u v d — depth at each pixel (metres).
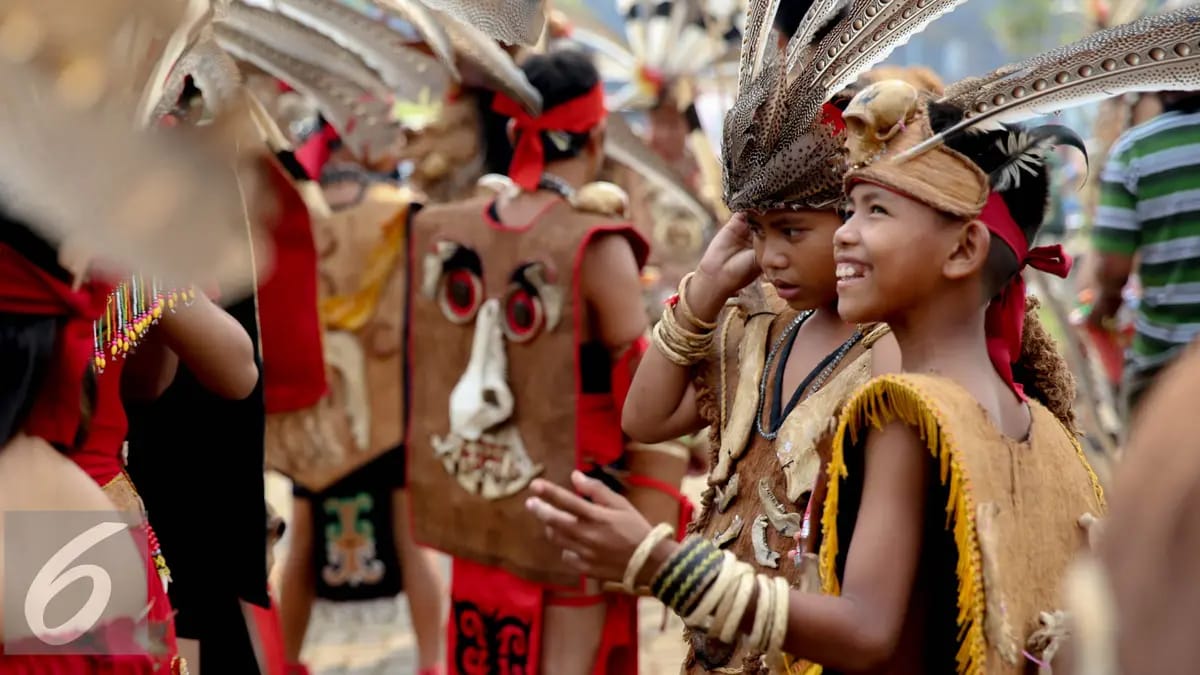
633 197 10.31
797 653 3.57
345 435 8.59
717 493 4.68
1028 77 3.69
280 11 5.52
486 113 7.66
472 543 7.40
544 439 7.10
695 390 4.93
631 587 3.71
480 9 4.77
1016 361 4.25
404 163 8.82
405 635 10.20
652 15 11.95
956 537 3.47
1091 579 2.25
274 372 7.04
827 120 4.13
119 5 3.30
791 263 4.27
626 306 7.02
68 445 4.24
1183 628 2.10
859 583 3.55
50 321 3.96
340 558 8.76
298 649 8.89
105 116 3.31
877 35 4.00
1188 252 8.56
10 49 3.22
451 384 7.44
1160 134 8.60
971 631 3.45
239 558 5.69
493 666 7.38
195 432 5.61
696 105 12.23
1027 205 3.81
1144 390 8.84
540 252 7.07
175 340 4.73
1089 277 9.88
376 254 8.53
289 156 6.20
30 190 3.33
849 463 3.74
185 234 3.42
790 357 4.55
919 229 3.68
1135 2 9.32
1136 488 2.18
